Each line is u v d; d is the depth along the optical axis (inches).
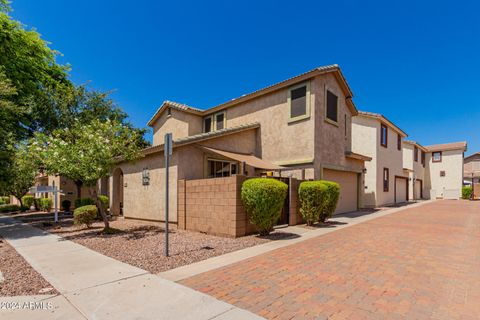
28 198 1323.8
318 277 253.8
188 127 933.2
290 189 576.7
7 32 705.0
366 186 1070.4
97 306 194.4
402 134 1342.3
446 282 239.8
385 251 349.7
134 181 703.1
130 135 566.6
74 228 593.6
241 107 863.1
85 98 1020.5
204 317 177.2
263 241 416.2
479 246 375.2
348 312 184.5
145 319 175.2
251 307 191.8
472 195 1576.0
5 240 470.3
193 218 516.1
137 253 348.5
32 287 232.8
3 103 602.2
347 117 923.4
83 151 495.8
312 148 685.3
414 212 837.2
